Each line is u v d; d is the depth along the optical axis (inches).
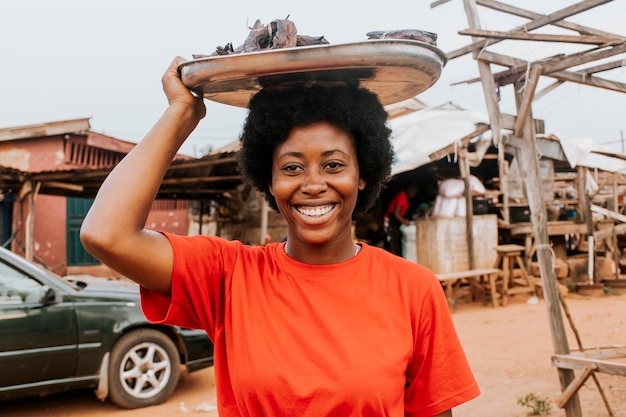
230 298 57.9
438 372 59.0
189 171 482.3
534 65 173.2
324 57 52.5
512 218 467.5
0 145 546.0
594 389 203.2
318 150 56.6
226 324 57.4
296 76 56.4
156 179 56.8
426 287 58.7
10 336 181.8
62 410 205.0
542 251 173.3
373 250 60.0
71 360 192.1
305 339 54.2
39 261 574.6
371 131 59.5
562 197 578.6
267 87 59.2
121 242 54.0
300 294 56.5
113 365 200.4
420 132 409.1
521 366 242.4
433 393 59.2
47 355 187.5
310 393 52.2
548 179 477.7
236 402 56.1
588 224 473.7
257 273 58.5
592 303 407.5
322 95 57.2
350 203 58.5
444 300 60.2
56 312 190.7
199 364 218.7
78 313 194.7
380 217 552.7
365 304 56.2
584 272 475.8
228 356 56.5
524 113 179.2
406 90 62.5
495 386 215.9
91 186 473.7
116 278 669.3
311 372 53.0
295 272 57.6
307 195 57.1
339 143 57.2
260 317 55.8
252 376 53.6
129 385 209.6
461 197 430.0
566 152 428.5
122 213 54.2
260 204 561.0
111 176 56.4
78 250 669.3
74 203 670.5
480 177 510.9
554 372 230.2
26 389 185.0
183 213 737.0
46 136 558.9
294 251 59.4
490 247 432.5
